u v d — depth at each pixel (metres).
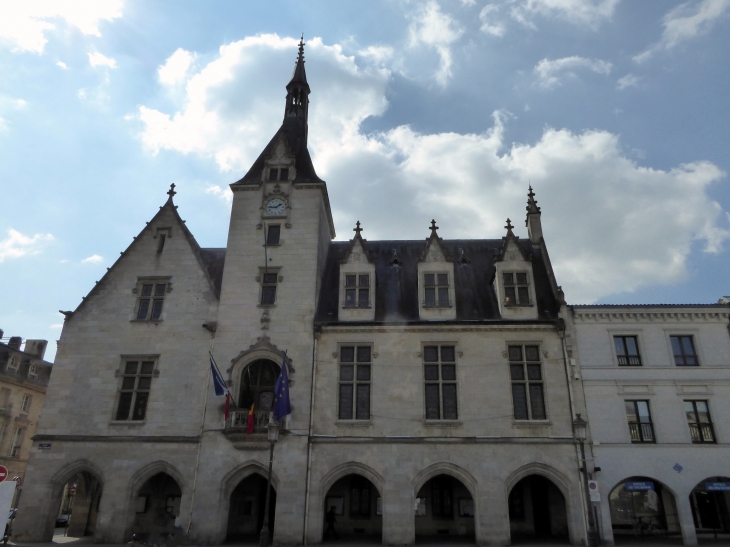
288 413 26.70
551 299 30.36
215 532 25.81
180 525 26.02
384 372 28.36
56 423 28.58
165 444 27.75
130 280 31.58
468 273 32.97
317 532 25.66
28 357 60.47
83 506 31.23
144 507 29.25
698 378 27.70
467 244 35.78
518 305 29.62
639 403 27.59
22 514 27.02
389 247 35.81
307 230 31.84
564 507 28.86
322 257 33.06
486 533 25.27
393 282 32.47
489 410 27.33
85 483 31.53
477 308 30.34
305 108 40.09
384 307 30.64
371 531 29.12
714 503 29.45
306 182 33.03
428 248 31.44
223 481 26.66
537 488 29.80
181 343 29.83
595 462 26.34
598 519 25.36
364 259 31.25
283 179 33.50
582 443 26.48
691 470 26.14
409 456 26.67
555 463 26.27
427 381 28.25
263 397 28.86
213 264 34.88
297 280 30.59
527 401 27.61
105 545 25.66
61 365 29.78
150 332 30.22
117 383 29.30
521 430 26.88
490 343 28.69
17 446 57.78
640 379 27.69
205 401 28.42
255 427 26.91
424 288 30.56
